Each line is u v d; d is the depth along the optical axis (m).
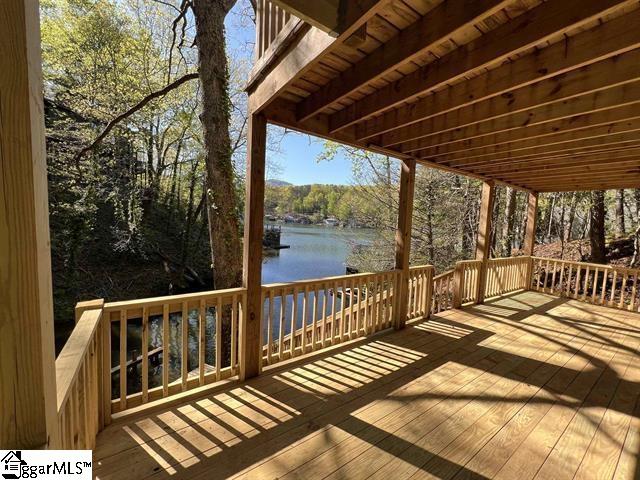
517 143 3.71
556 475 1.83
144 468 1.76
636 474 1.85
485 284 5.80
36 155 0.65
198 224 13.34
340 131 3.42
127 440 1.97
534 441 2.11
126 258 10.98
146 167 11.55
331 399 2.53
